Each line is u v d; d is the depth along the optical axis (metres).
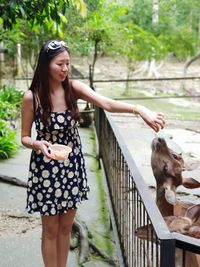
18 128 7.73
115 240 3.03
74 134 2.38
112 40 10.61
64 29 9.55
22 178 4.88
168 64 23.22
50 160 2.30
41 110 2.28
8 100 8.65
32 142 2.25
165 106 13.47
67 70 2.28
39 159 2.31
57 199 2.32
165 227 1.64
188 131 8.60
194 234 2.30
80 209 4.02
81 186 2.42
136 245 2.26
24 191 4.58
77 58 20.80
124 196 2.72
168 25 16.75
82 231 3.33
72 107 2.32
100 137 5.30
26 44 10.57
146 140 7.61
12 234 3.53
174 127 9.30
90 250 3.19
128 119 9.88
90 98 2.35
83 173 2.43
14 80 11.54
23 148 6.28
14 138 6.33
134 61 16.64
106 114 4.18
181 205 2.79
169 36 16.72
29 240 3.41
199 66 22.95
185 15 18.20
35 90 2.30
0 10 3.89
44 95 2.27
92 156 6.00
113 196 3.43
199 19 18.77
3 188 4.64
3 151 5.65
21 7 3.80
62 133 2.33
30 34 9.84
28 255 3.16
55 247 2.46
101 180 4.92
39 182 2.32
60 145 2.22
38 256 3.15
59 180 2.32
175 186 2.64
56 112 2.30
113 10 11.31
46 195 2.31
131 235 2.49
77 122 2.38
